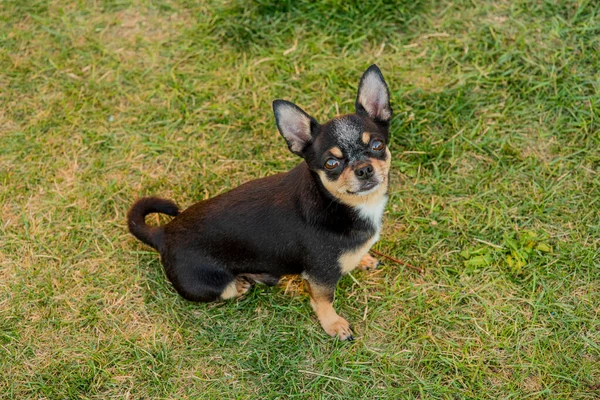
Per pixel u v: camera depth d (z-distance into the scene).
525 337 1.17
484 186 1.29
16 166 1.36
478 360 1.15
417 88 1.37
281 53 1.44
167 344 1.20
